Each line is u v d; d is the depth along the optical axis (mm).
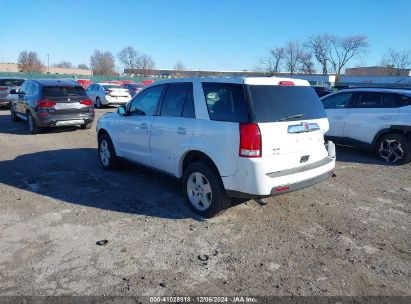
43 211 4953
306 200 5539
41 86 11281
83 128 12609
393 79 58438
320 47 68562
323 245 4102
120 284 3301
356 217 4930
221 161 4312
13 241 4082
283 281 3391
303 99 4660
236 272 3527
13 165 7461
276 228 4523
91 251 3877
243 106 4168
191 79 5000
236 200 5410
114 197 5520
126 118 6227
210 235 4293
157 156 5512
